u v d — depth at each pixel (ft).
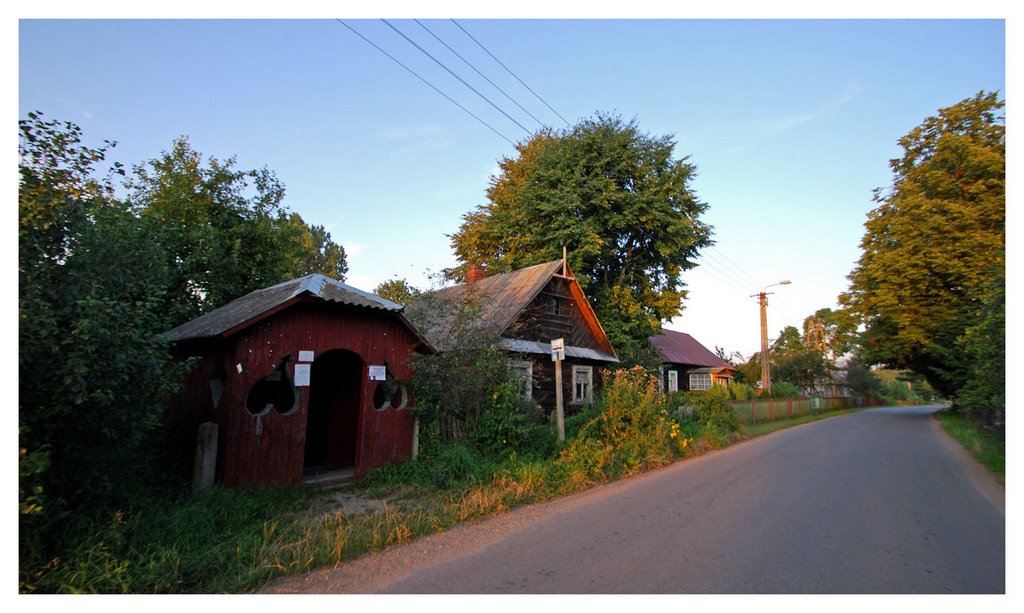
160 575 15.65
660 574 16.33
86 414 17.26
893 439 57.72
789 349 166.71
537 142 95.35
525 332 54.95
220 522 20.75
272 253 58.65
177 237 46.50
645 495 27.81
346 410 38.01
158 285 22.06
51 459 17.04
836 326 95.55
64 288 16.67
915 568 16.93
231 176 57.16
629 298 74.18
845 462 39.99
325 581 16.03
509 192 92.68
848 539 19.93
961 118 75.20
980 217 69.46
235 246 53.36
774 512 24.04
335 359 38.91
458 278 66.90
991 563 17.42
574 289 61.93
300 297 28.27
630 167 74.38
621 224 71.15
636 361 69.87
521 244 76.28
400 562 17.61
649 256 78.79
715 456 42.88
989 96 73.67
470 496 25.46
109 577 14.87
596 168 72.43
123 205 25.02
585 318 64.13
